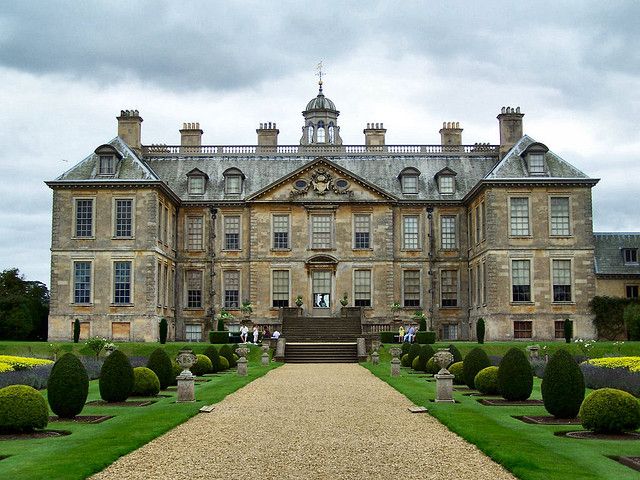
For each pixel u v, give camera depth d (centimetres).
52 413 2567
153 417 2345
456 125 7556
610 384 3120
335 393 3145
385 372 4291
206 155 7350
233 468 1638
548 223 6241
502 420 2323
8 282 7438
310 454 1788
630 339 6009
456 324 6950
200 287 6988
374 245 6906
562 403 2300
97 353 4744
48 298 7712
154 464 1681
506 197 6253
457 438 2003
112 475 1581
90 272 6247
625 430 2055
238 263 6956
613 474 1545
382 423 2277
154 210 6241
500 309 6169
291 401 2852
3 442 1969
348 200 6906
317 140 9644
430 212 6988
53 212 6297
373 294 6869
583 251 6241
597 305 6178
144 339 6156
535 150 6325
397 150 7425
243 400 2888
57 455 1758
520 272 6225
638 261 6906
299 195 6931
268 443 1931
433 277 6944
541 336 6169
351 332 6228
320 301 6956
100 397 3042
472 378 3306
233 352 5059
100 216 6272
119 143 6619
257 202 6919
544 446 1850
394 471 1609
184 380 2805
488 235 6231
